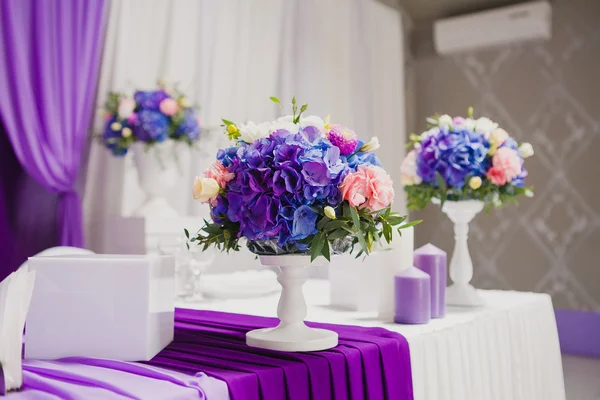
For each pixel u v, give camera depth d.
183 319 1.55
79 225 2.66
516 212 4.91
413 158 2.06
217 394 0.93
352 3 4.80
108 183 3.04
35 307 1.11
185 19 3.43
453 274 2.02
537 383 2.11
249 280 2.07
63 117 2.61
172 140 2.82
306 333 1.25
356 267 1.80
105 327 1.10
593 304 4.59
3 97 2.40
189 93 3.44
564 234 4.71
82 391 0.89
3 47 2.40
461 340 1.62
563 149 4.75
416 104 5.49
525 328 2.05
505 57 5.04
